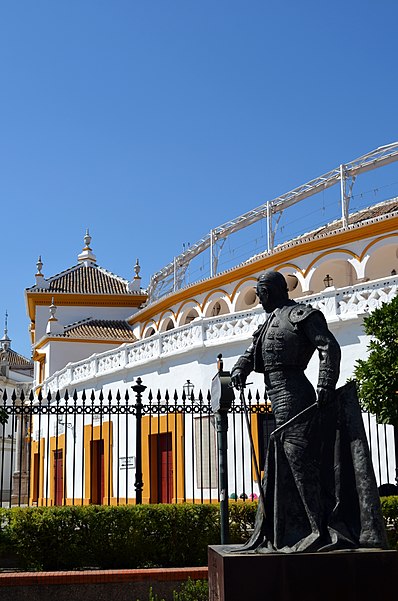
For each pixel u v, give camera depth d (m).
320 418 6.14
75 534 10.02
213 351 22.00
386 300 17.97
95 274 48.06
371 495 5.90
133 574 9.01
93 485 26.27
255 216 34.25
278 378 6.43
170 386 23.48
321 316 6.39
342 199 30.14
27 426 43.22
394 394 11.65
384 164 29.53
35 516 10.02
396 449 13.54
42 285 44.88
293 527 6.01
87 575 8.91
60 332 39.47
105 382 27.58
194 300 35.88
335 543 5.77
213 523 10.36
